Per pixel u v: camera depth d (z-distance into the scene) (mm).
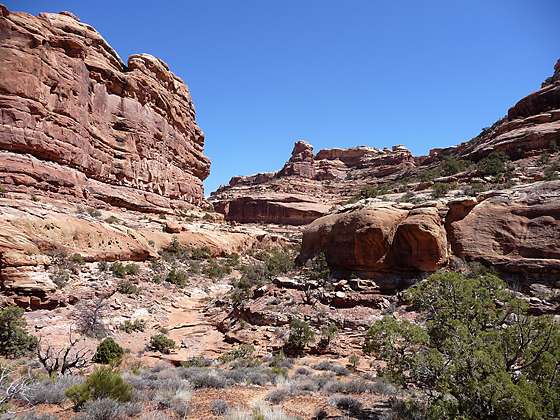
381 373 9773
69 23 43969
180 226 46656
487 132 63562
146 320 24672
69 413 8594
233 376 13500
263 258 52312
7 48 33406
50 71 36562
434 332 9477
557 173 28969
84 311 22203
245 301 25438
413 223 24203
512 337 8164
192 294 32531
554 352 7551
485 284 10211
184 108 64625
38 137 34500
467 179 37031
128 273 30719
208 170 71500
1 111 32625
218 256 47281
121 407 8359
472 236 24375
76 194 37375
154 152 53000
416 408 8969
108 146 45188
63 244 27438
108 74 46344
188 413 9180
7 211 25656
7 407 7707
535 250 22047
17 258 22172
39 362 15211
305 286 25156
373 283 24078
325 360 17734
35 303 21188
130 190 47281
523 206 24031
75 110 39156
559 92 46031
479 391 6930
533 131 41281
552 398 7008
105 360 16906
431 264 23422
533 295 20234
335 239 28141
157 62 57094
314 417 9461
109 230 33312
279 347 19484
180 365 17781
